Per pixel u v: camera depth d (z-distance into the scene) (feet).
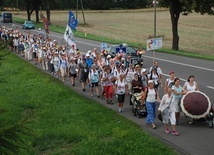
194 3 121.80
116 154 40.16
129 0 499.92
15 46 126.72
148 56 117.29
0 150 23.27
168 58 112.27
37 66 104.17
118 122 50.67
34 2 291.17
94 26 266.36
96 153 40.57
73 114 56.08
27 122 25.94
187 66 97.19
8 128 23.66
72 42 87.97
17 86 79.46
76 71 76.74
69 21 87.25
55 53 87.30
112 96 65.31
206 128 48.49
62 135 47.37
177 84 50.37
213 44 159.74
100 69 71.15
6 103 64.54
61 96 67.77
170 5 132.98
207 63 101.45
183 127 49.08
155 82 62.28
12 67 101.04
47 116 55.42
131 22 302.86
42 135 46.98
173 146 41.96
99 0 484.33
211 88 71.26
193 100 48.47
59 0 374.02
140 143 42.11
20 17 371.56
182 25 264.11
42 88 75.00
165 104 45.93
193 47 148.97
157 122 51.65
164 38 185.37
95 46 144.05
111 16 381.40
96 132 47.01
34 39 123.34
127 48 100.94
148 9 464.24
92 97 67.72
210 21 288.30
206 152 40.09
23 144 26.09
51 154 42.09
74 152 41.73
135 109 54.60
